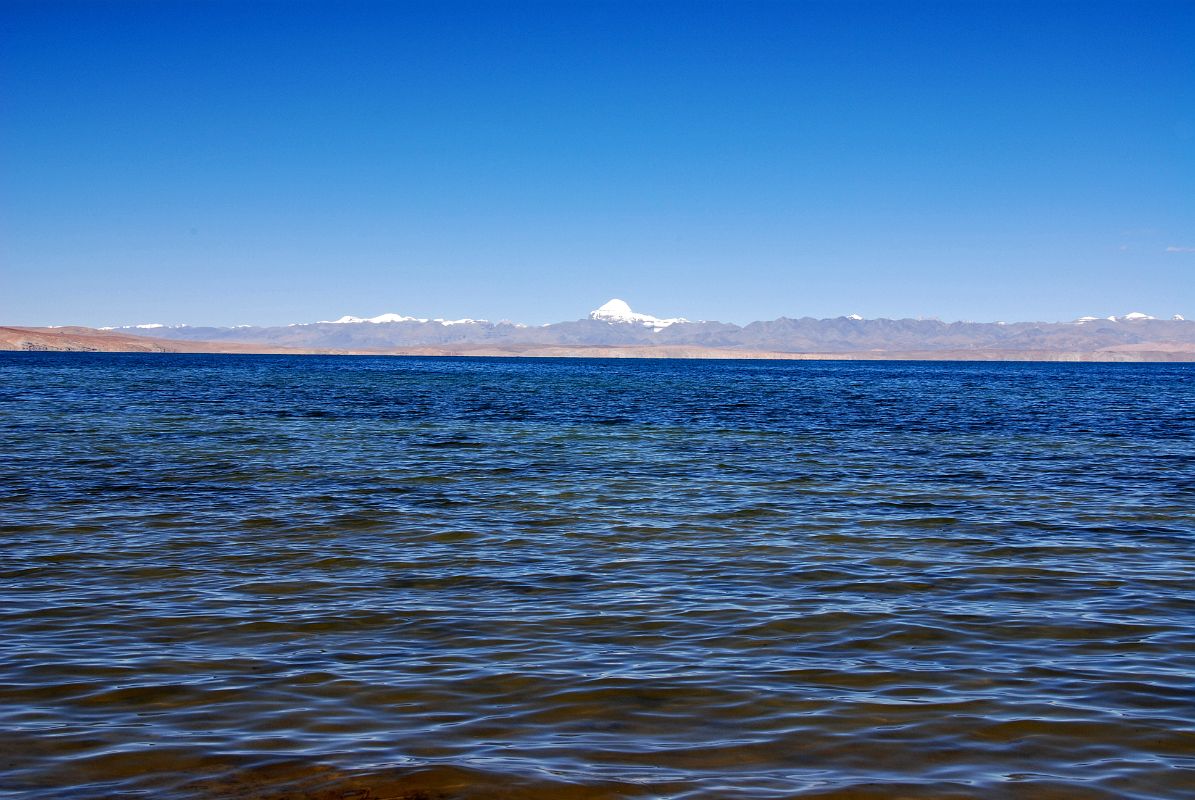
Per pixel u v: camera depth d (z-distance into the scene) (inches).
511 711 381.7
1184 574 638.5
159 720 369.4
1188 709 387.2
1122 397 3499.0
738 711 382.3
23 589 579.8
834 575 632.4
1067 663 447.8
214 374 4997.5
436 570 641.0
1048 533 784.3
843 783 315.3
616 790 308.3
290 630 498.0
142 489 984.3
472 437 1612.9
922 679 422.6
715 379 5349.4
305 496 952.9
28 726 362.3
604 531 785.6
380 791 307.3
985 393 3806.6
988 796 306.8
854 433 1765.5
